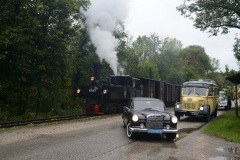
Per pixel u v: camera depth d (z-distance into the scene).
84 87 18.95
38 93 18.81
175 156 6.45
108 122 13.71
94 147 7.31
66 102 22.56
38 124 12.29
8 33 14.19
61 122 13.34
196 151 7.08
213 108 16.86
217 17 21.41
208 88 15.66
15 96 16.72
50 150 6.82
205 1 21.14
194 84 15.96
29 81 17.97
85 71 25.00
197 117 18.53
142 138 8.98
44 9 17.28
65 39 18.25
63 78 20.70
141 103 9.85
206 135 9.92
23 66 16.47
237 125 12.05
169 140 8.73
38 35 17.22
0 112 15.04
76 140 8.29
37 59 17.81
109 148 7.21
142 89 25.41
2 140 8.11
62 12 17.59
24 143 7.70
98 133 9.83
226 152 7.03
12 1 15.06
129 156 6.36
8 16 14.70
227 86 18.16
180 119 16.70
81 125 12.17
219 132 10.46
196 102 15.23
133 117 8.49
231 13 21.20
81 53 24.64
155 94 27.81
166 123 8.50
